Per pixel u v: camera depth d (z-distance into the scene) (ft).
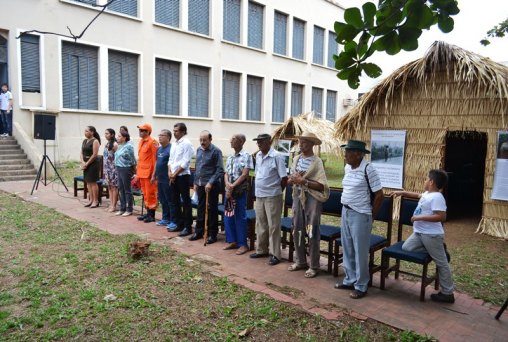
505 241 26.03
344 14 7.52
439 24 7.81
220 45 70.54
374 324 13.32
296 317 13.60
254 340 12.26
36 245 20.39
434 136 30.17
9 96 46.55
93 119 54.39
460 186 42.39
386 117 32.24
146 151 25.68
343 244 15.89
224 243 21.99
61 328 12.53
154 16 60.13
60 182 41.06
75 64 52.90
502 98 26.66
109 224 25.13
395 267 17.22
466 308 14.75
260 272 17.78
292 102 89.25
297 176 16.63
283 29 84.69
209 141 21.52
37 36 49.11
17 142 46.57
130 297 14.71
